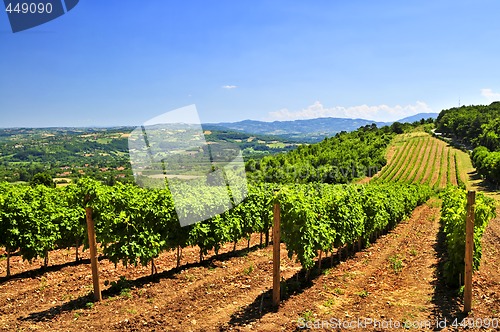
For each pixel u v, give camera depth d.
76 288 10.38
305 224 10.53
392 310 8.84
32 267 13.16
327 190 18.36
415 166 88.31
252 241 19.03
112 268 12.62
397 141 124.81
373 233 20.27
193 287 10.36
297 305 9.06
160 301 9.23
